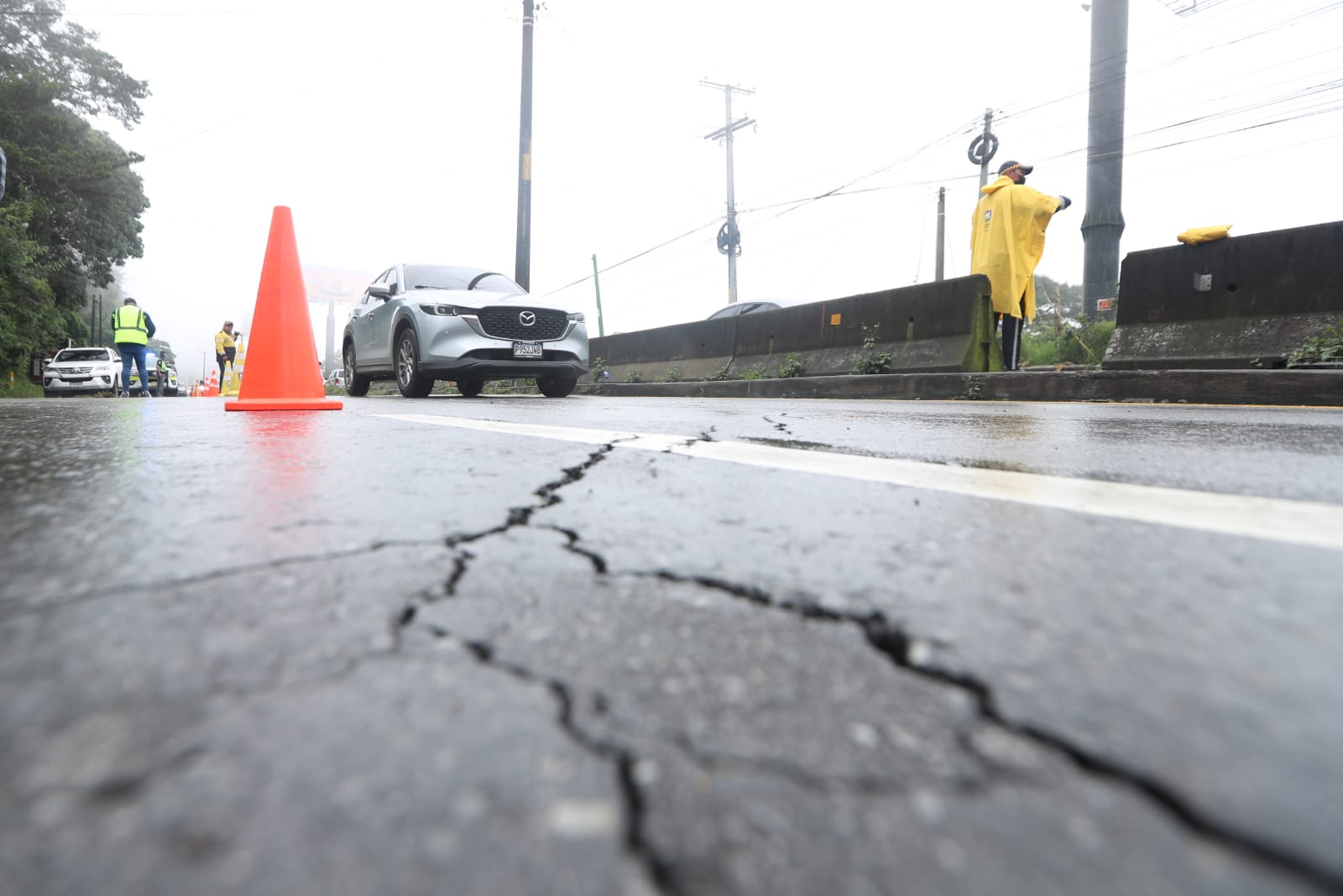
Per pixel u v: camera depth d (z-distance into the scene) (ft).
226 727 2.05
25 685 2.29
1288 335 17.51
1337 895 1.42
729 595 3.20
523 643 2.67
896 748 1.96
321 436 9.80
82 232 89.86
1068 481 6.12
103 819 1.65
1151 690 2.25
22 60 90.22
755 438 9.64
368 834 1.62
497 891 1.46
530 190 50.90
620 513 4.88
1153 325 20.16
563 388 27.30
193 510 4.93
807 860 1.54
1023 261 24.09
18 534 4.24
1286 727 2.02
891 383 24.31
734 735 2.03
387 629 2.78
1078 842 1.58
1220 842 1.57
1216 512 4.82
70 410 16.96
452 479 6.27
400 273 26.27
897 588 3.27
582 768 1.87
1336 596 3.08
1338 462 7.15
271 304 15.56
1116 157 50.90
